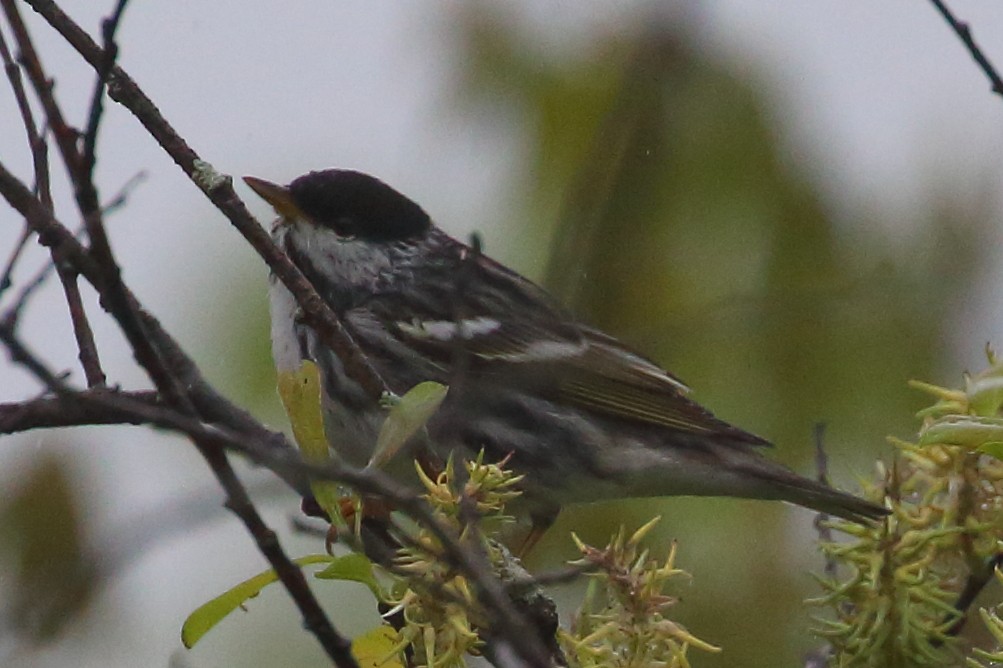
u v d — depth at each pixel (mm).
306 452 7168
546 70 12844
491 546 7473
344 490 7992
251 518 6246
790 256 12734
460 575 7023
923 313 12750
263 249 7488
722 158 12594
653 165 12359
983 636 9727
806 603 8008
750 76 12609
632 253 12422
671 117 12500
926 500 8023
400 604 7035
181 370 8375
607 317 12430
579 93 12773
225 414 8352
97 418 7453
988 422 7570
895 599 7875
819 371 12695
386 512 7891
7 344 5668
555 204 12938
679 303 12484
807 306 12656
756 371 12719
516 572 7434
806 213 12680
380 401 7469
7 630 7070
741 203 12609
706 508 12211
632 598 7309
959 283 12844
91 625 10625
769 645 11898
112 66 6469
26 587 7387
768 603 11984
